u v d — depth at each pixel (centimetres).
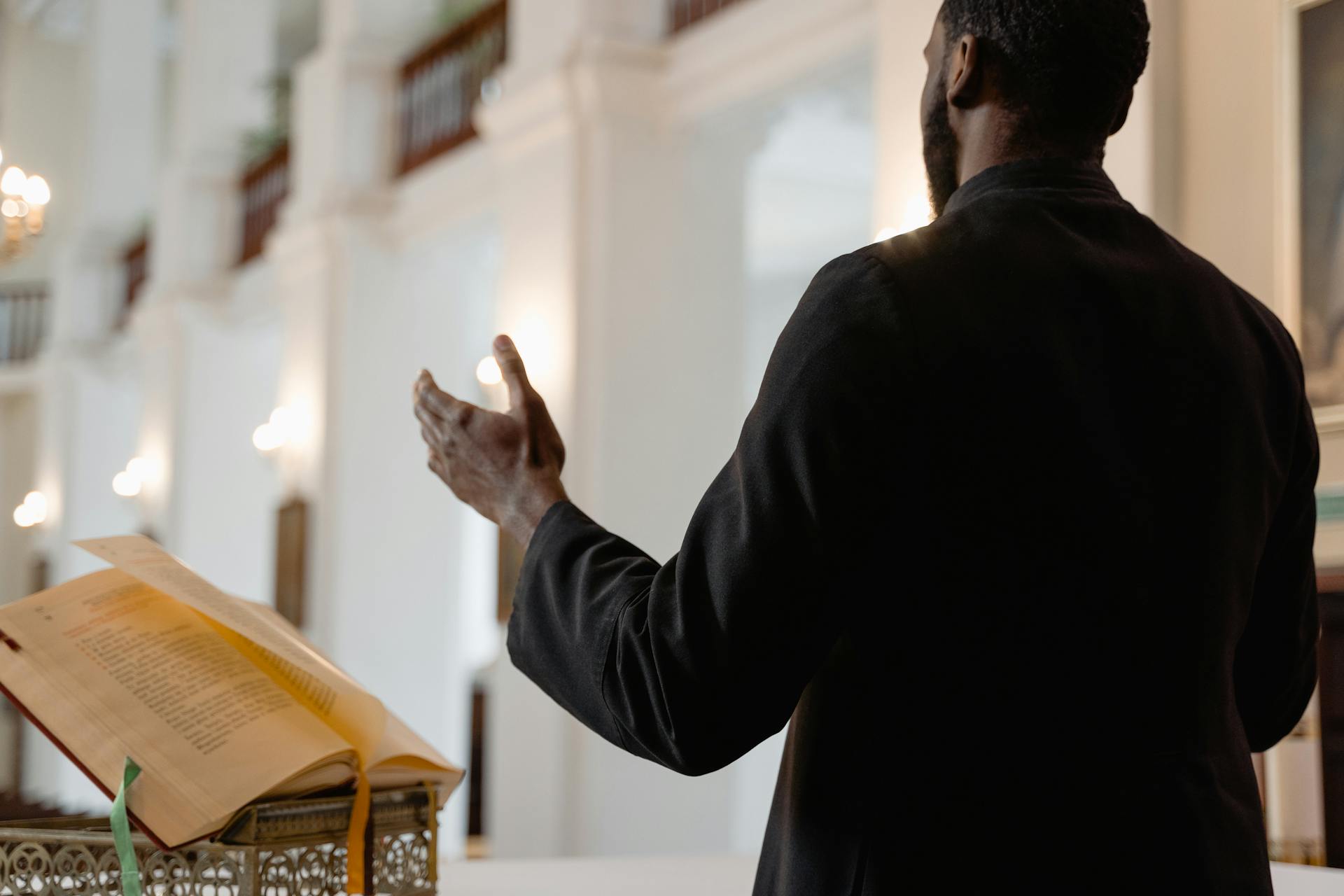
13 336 2220
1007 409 118
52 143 2308
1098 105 137
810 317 121
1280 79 466
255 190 1552
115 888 129
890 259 123
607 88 888
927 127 147
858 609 120
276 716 134
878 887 114
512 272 961
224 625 142
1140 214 141
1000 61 138
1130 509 121
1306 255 459
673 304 901
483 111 988
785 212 1276
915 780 116
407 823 147
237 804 124
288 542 1236
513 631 134
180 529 1556
